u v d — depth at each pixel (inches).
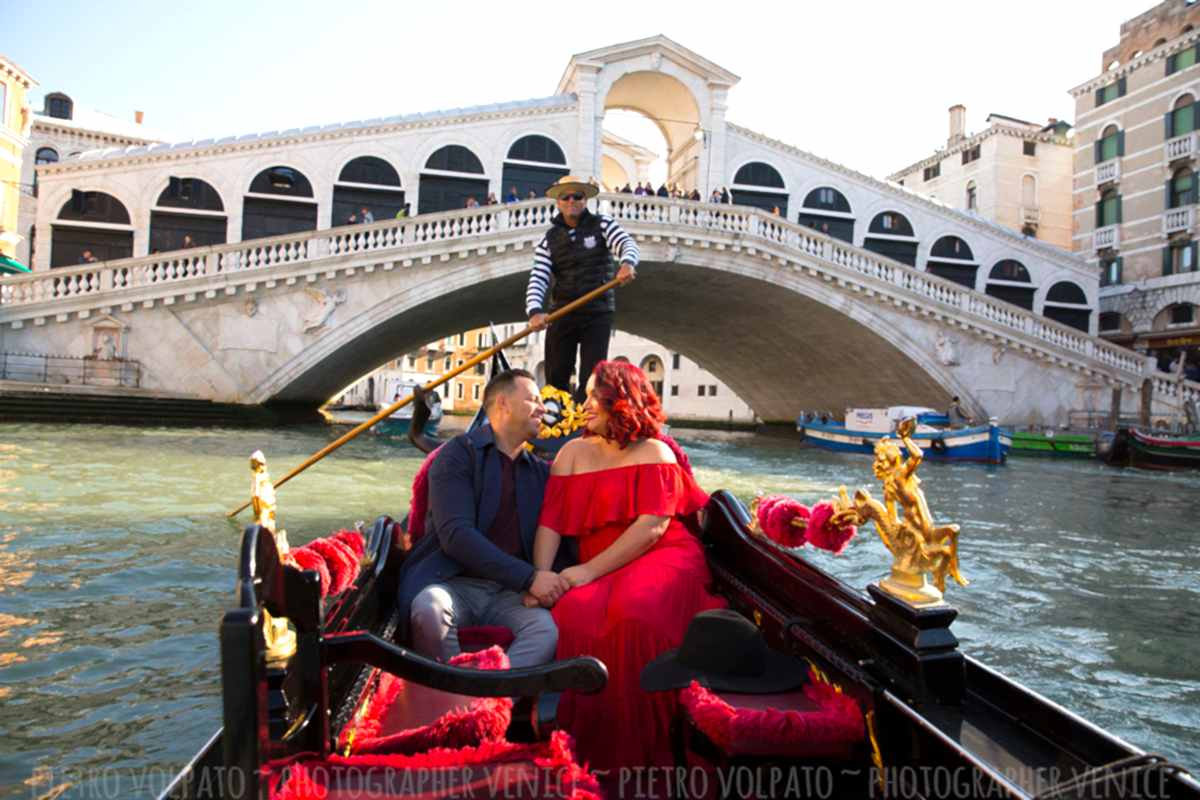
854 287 859.4
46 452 433.7
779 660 75.6
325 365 789.2
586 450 100.3
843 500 76.2
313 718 59.7
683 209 816.3
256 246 731.4
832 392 1136.2
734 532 106.3
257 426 731.4
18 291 691.4
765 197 1033.5
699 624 74.5
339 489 366.0
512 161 950.4
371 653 60.4
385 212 928.9
